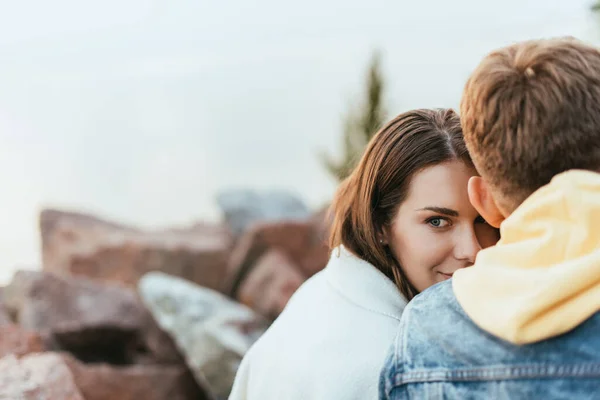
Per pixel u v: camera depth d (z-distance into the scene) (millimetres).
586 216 1059
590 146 1104
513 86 1138
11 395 2189
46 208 6188
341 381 1516
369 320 1609
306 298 1782
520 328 1052
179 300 4289
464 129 1231
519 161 1137
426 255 1661
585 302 1039
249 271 5754
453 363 1184
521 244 1125
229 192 7562
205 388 4070
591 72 1114
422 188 1638
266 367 1701
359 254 1729
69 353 4047
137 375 3777
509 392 1106
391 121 1716
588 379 1042
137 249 5535
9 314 4141
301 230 5938
